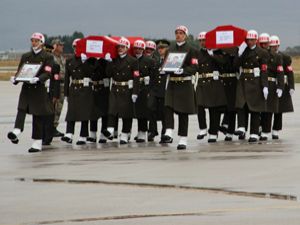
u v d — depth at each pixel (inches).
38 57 829.2
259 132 948.6
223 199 524.7
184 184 586.2
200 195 541.0
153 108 930.7
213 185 578.9
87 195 549.0
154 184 589.0
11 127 1152.2
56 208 505.0
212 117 919.0
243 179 601.0
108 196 543.5
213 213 480.4
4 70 4362.7
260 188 562.3
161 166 681.0
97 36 905.5
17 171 670.5
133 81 896.3
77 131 1104.8
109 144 908.6
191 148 836.0
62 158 761.0
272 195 534.6
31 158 766.5
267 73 902.4
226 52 923.4
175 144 888.9
